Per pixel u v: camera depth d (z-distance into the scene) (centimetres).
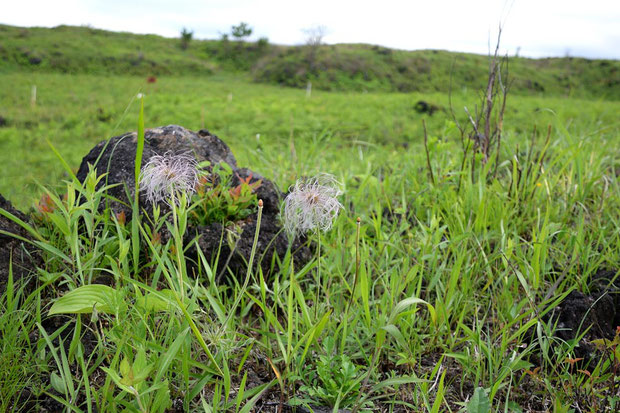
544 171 349
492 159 363
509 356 207
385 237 280
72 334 200
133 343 174
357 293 228
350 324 219
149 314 191
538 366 210
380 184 360
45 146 1257
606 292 236
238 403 157
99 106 1870
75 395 160
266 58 4909
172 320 176
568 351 199
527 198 328
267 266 263
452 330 232
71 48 4462
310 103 2262
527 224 311
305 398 184
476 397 163
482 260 267
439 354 218
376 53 4772
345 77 4206
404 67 4475
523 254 257
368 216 323
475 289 255
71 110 1836
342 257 263
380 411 184
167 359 149
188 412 170
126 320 177
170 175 176
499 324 223
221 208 268
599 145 450
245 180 273
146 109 1869
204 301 220
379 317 198
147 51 4906
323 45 4978
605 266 269
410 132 1498
